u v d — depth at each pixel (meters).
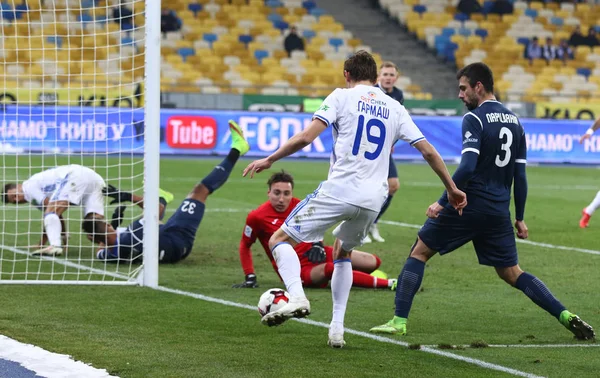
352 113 15.23
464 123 16.98
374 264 22.91
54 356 14.73
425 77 83.06
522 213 17.61
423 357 15.30
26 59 69.75
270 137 65.94
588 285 23.72
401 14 87.50
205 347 15.65
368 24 87.06
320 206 15.21
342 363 14.70
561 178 60.50
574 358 15.52
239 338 16.47
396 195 47.66
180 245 25.80
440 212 17.14
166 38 79.31
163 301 20.09
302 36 83.50
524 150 17.53
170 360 14.62
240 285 22.28
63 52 70.62
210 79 77.62
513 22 88.94
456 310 19.95
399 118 15.70
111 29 71.56
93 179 26.31
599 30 90.38
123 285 22.06
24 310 18.67
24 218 35.16
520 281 17.41
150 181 22.00
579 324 16.94
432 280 24.14
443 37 86.06
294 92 76.69
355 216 15.33
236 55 80.06
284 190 21.92
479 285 23.36
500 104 17.33
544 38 88.56
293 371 14.09
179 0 82.75
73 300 20.00
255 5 84.50
